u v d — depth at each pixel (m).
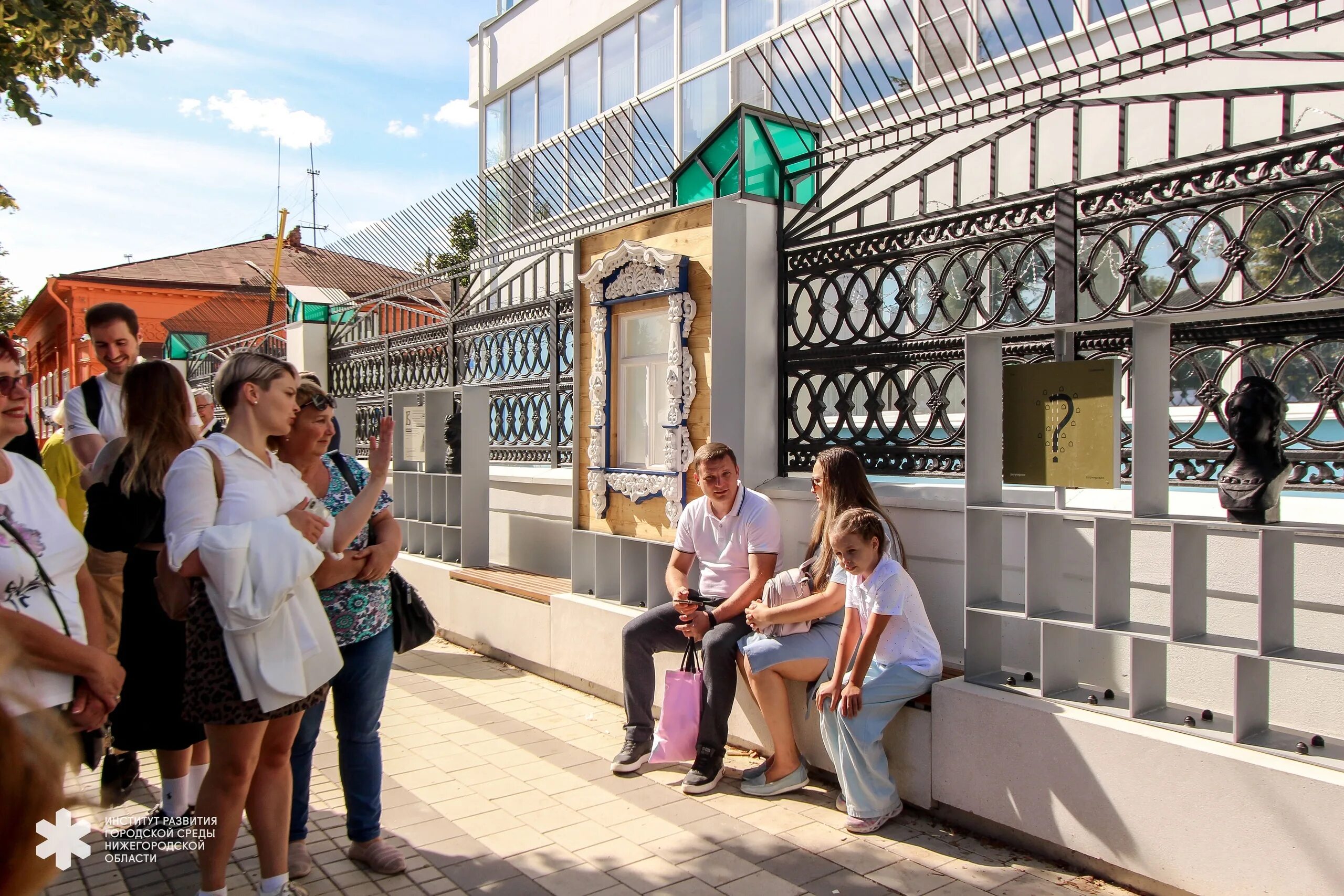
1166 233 3.60
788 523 5.01
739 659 4.28
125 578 3.67
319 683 3.02
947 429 4.46
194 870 3.59
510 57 14.20
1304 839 2.77
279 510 3.05
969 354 3.82
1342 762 2.84
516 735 5.10
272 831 3.10
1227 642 3.15
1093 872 3.36
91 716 2.76
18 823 0.88
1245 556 3.42
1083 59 6.15
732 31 9.84
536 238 7.50
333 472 3.60
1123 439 4.12
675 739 4.36
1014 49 6.55
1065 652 3.62
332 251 11.38
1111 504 3.81
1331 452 3.43
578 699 5.79
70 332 22.34
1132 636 3.30
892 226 4.63
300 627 2.98
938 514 4.33
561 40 12.90
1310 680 3.28
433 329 9.31
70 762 0.96
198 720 2.88
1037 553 3.64
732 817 3.99
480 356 8.61
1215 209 3.47
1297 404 4.79
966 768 3.68
